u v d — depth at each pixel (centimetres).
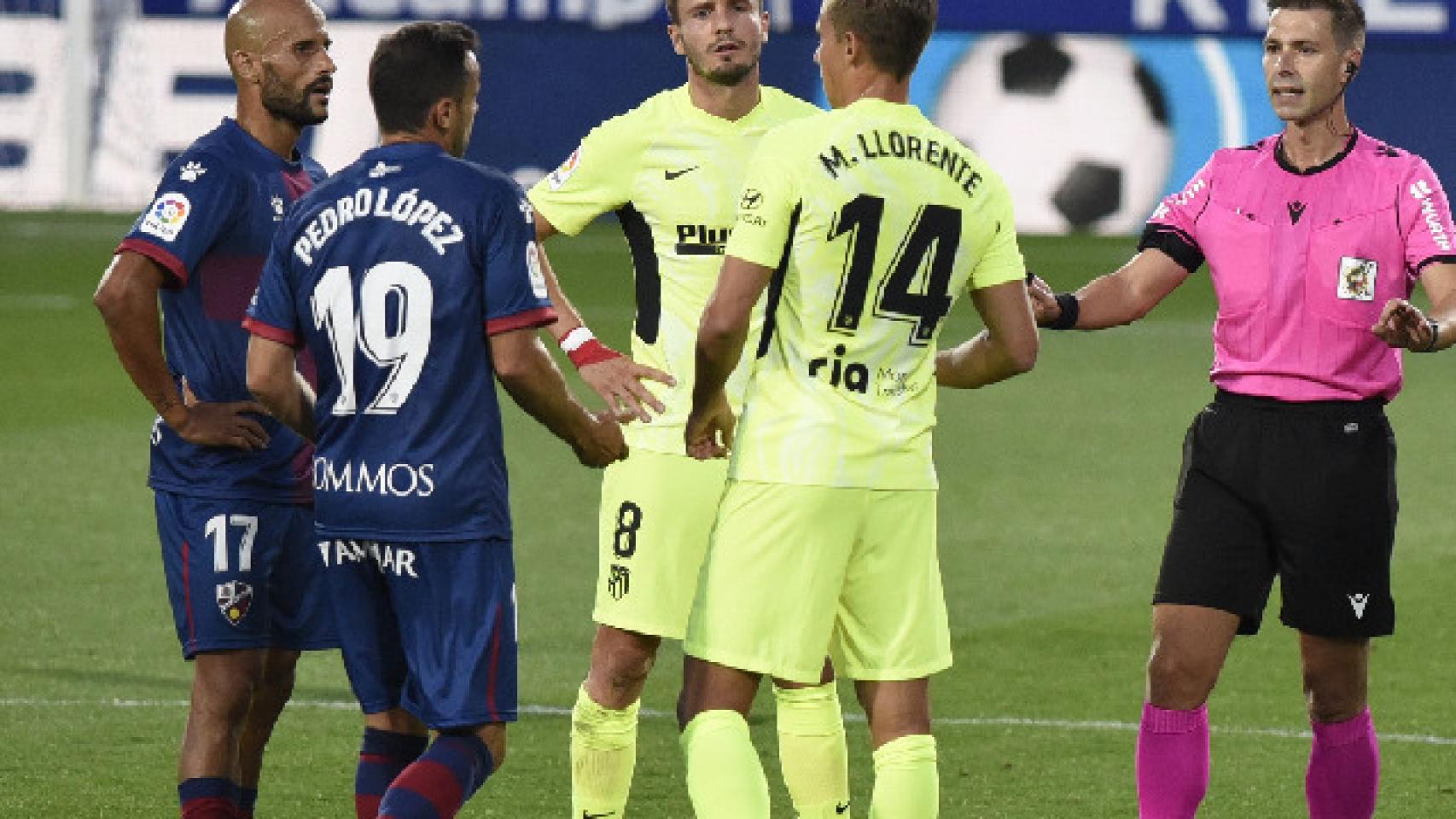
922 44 1659
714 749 1636
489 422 1681
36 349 5591
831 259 1616
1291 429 1830
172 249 1794
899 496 1658
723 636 1642
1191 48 8119
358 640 1739
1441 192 1820
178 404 1809
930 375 1691
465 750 1670
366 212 1662
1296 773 2319
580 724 1952
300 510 1872
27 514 3647
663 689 2677
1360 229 1816
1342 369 1825
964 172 1650
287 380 1708
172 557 1853
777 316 1650
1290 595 1845
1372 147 1845
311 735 2425
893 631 1673
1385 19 8125
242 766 1944
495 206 1656
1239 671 2781
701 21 1903
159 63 8644
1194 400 4981
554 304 1911
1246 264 1848
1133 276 1925
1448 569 3353
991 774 2306
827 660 1822
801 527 1630
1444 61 8088
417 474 1664
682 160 1936
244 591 1841
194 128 8631
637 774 2283
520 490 3953
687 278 1945
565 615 3075
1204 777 1864
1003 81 8194
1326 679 1888
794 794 1836
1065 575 3325
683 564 1933
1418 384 5184
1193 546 1847
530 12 8394
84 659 2766
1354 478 1819
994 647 2898
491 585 1678
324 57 1866
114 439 4359
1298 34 1806
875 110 1641
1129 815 2156
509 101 8406
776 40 8194
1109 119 8138
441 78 1683
